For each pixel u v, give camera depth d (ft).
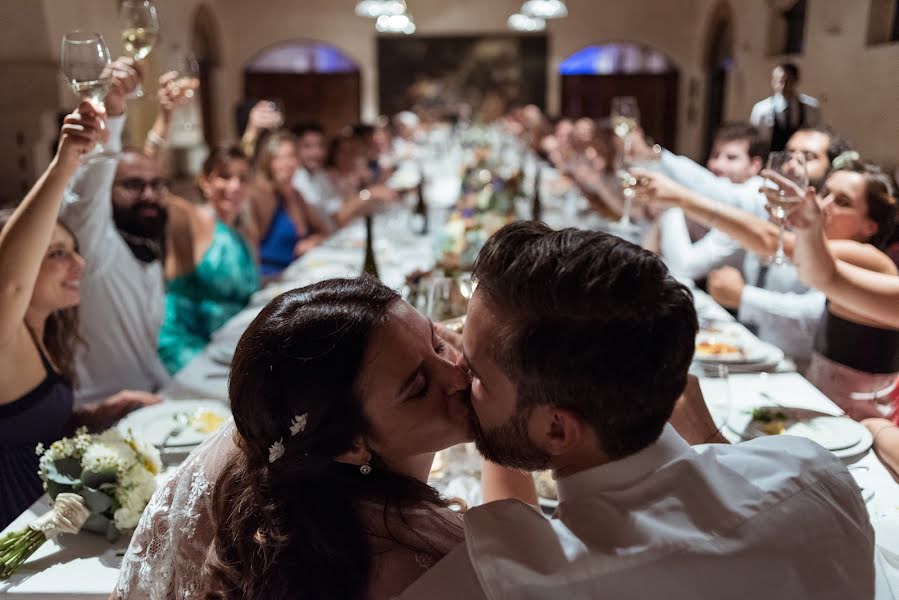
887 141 14.26
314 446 2.87
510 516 2.63
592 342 2.39
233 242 10.89
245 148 15.52
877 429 5.61
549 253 2.44
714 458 2.82
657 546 2.49
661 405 2.54
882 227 6.93
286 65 49.70
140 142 29.60
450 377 2.90
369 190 17.52
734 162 11.42
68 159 4.99
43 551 4.15
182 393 6.44
